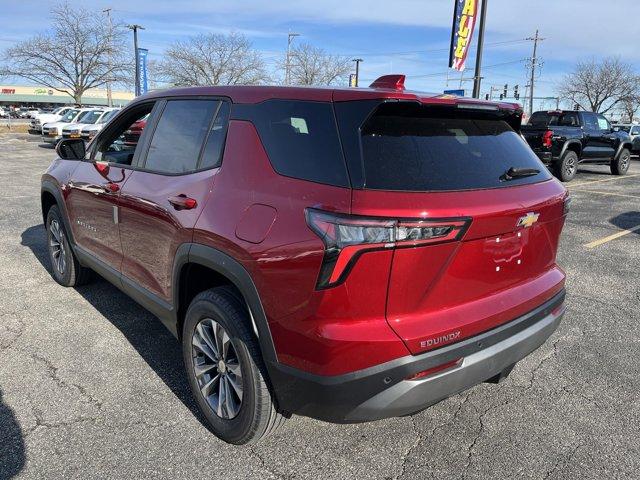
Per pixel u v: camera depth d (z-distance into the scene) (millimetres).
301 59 50875
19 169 15648
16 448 2588
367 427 2842
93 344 3711
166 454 2576
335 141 2191
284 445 2674
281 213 2215
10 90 94062
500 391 3250
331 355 2049
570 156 14055
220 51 44375
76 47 41438
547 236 2707
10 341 3732
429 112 2389
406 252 2014
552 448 2705
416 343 2098
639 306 4750
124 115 3807
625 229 8031
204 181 2703
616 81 59938
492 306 2385
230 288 2607
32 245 6395
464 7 14398
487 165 2438
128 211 3318
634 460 2623
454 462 2580
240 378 2496
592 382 3373
